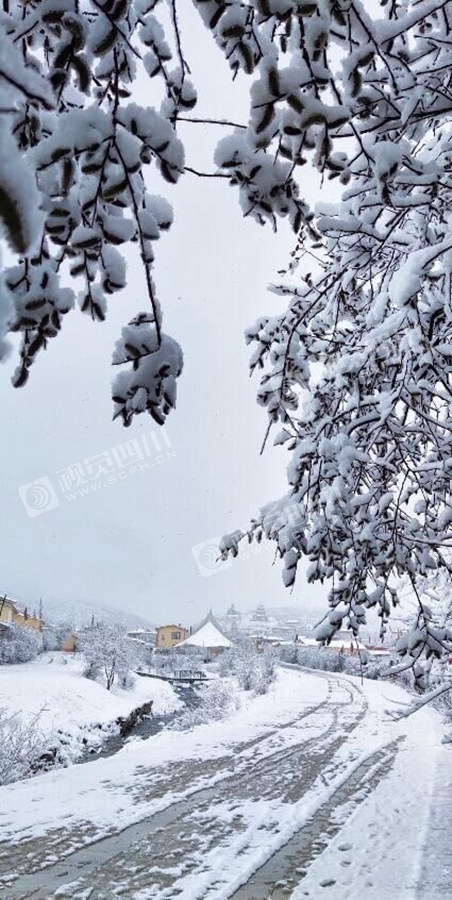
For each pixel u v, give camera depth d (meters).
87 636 29.72
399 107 2.18
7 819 7.70
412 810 8.38
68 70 1.19
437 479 4.11
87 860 6.40
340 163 1.41
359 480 4.38
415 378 3.51
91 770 10.65
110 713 20.61
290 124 1.28
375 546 3.86
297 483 4.08
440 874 6.03
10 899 5.46
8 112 0.56
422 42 2.25
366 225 2.81
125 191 1.25
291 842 7.12
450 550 5.14
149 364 1.23
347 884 5.84
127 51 1.46
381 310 3.35
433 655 3.97
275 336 4.19
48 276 1.06
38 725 16.30
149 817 7.93
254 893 5.68
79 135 1.07
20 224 0.54
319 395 4.42
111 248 1.30
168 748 12.95
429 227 3.08
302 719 18.33
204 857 6.54
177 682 38.97
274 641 67.00
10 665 31.80
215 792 9.28
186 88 1.51
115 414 1.27
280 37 1.59
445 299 2.56
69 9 1.09
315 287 3.87
